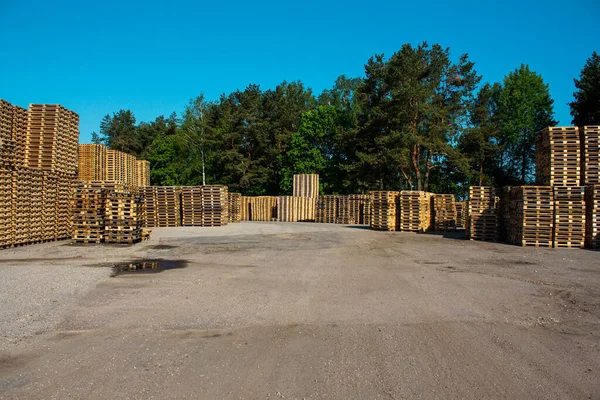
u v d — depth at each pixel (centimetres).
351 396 397
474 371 454
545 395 400
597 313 684
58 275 963
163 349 516
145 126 6725
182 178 5228
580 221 1559
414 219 2331
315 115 4816
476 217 1878
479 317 654
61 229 1759
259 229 2456
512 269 1095
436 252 1434
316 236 2005
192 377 438
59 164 1781
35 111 1755
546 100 4728
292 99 5781
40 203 1625
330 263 1180
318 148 4922
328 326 607
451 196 2377
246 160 4794
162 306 712
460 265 1156
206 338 557
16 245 1503
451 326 609
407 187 4472
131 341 544
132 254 1341
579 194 1563
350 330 590
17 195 1498
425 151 4344
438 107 3819
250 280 934
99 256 1291
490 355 500
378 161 3638
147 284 886
